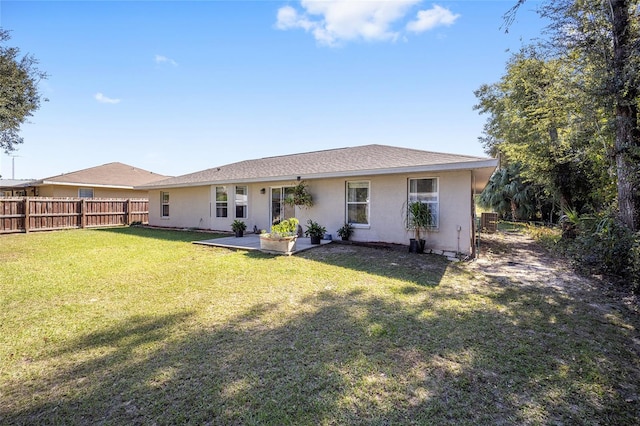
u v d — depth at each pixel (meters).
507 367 2.89
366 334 3.57
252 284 5.55
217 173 15.10
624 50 6.39
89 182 18.61
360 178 9.96
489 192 21.81
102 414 2.27
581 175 11.71
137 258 7.75
